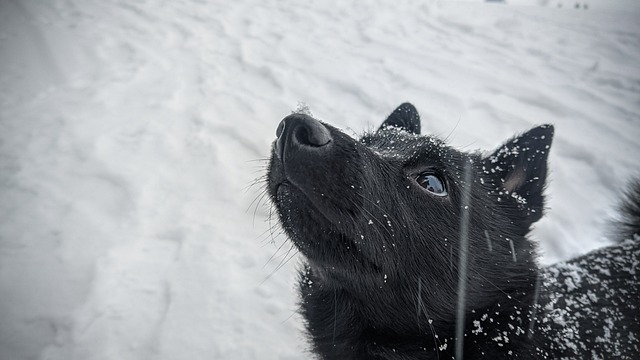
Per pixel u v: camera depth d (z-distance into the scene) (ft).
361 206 1.18
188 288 2.01
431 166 1.33
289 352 1.81
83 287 1.97
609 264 1.72
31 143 2.89
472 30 5.63
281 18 5.51
